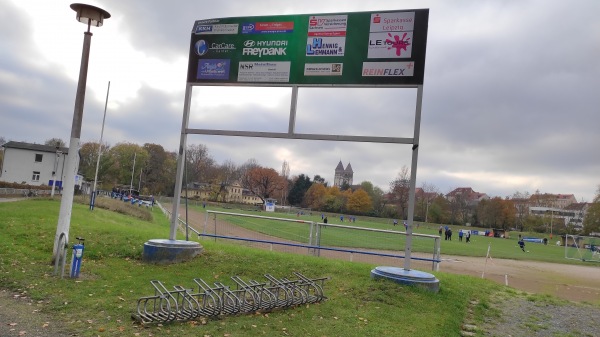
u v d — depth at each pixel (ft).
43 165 247.50
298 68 36.50
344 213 361.30
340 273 34.65
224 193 399.03
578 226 375.04
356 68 34.94
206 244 43.39
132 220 101.65
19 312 22.45
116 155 366.63
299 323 22.95
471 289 34.30
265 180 428.97
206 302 24.47
